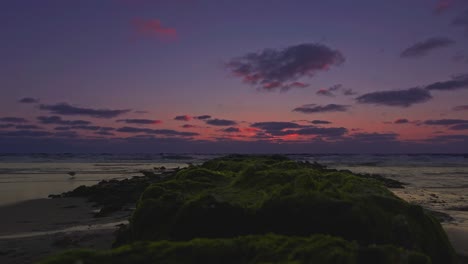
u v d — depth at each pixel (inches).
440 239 271.7
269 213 253.3
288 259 179.9
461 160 3730.3
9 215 626.2
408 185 1143.6
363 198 267.7
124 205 737.0
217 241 196.2
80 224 536.4
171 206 275.4
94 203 778.2
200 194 300.7
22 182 1247.5
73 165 2581.2
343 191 292.5
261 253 187.6
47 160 3570.4
